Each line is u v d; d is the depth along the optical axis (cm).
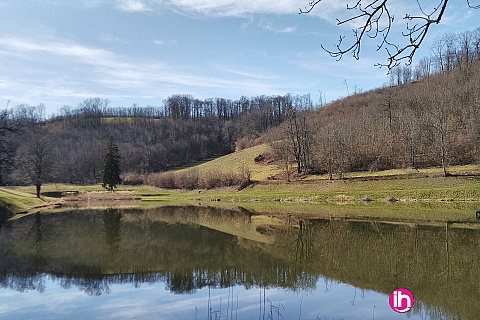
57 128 14588
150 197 7600
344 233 2756
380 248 2191
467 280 1518
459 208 3703
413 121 5844
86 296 1501
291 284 1563
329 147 6231
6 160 4566
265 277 1697
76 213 4762
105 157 8050
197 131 14575
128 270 1911
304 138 7031
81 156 10569
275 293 1449
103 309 1342
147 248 2475
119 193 7656
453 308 1209
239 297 1418
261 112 13825
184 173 8381
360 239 2500
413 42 434
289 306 1285
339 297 1364
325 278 1634
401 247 2186
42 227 3494
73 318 1262
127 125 15488
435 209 3716
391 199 4584
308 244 2436
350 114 9138
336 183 5578
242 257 2144
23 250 2439
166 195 7694
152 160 12062
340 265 1847
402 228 2814
